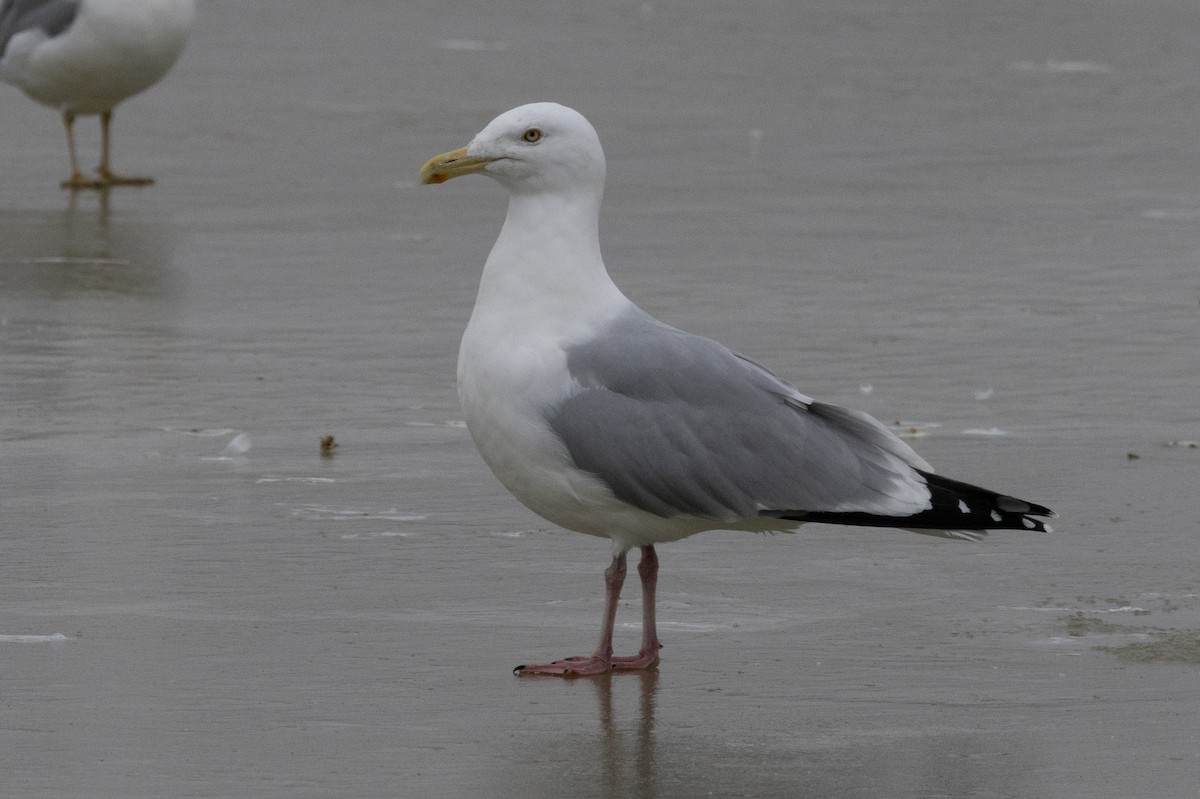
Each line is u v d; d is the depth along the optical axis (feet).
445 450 47.01
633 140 97.40
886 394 52.65
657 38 134.31
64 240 73.31
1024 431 49.16
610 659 32.78
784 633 34.63
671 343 33.42
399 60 123.85
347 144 96.43
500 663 32.94
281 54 126.31
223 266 69.05
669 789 27.45
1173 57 128.88
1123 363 56.59
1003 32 140.15
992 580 37.70
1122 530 40.98
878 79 118.52
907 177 88.69
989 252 72.64
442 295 64.95
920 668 32.71
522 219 34.14
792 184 86.63
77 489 42.91
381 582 37.06
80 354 55.98
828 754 28.84
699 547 39.83
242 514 41.34
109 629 34.01
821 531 41.04
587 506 33.37
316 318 61.31
